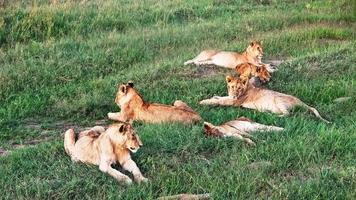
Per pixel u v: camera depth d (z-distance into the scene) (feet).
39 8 63.82
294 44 56.70
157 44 56.49
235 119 36.22
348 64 48.03
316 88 43.11
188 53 53.42
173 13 68.80
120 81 45.27
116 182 28.66
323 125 35.19
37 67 47.96
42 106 41.29
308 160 30.63
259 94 40.16
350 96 41.83
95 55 51.52
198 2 74.33
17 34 57.88
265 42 56.59
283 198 26.89
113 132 29.66
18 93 43.70
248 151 31.24
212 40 57.88
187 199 26.76
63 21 62.44
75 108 40.60
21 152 32.71
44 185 28.27
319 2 75.56
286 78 46.03
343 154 31.53
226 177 28.76
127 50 53.21
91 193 27.91
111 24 63.93
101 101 41.32
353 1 72.95
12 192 28.30
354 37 59.62
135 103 37.09
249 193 27.45
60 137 35.91
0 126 38.11
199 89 43.29
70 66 48.75
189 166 29.81
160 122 35.88
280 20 65.21
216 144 32.32
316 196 26.84
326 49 53.72
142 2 72.64
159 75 46.85
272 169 29.60
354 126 35.14
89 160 30.58
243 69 44.62
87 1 70.64
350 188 27.81
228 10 71.82
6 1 67.21
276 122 36.86
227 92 43.16
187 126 35.06
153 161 30.19
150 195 27.12
